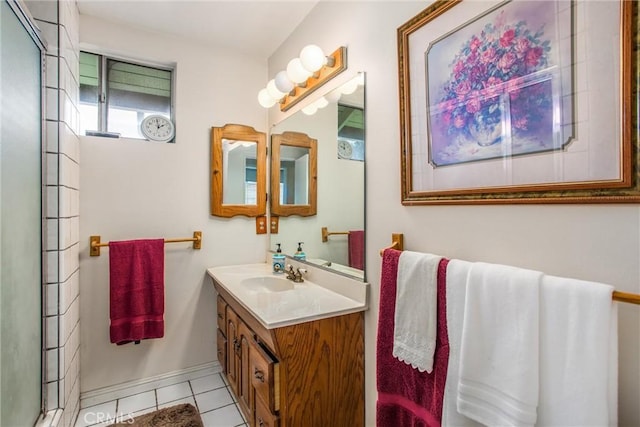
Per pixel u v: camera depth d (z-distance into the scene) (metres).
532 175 0.85
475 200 0.99
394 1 1.31
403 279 1.05
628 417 0.70
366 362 1.42
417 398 1.02
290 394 1.25
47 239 1.40
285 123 2.20
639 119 0.67
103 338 1.93
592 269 0.75
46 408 1.39
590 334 0.66
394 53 1.30
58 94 1.43
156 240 1.96
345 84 1.59
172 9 1.86
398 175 1.29
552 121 0.81
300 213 2.00
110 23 1.97
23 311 1.18
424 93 1.16
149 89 2.20
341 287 1.57
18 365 1.13
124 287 1.88
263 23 2.01
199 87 2.21
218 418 1.74
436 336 0.95
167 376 2.11
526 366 0.73
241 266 2.30
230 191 2.29
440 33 1.10
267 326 1.20
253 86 2.40
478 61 0.98
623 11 0.69
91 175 1.90
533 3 0.84
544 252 0.84
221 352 2.12
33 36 1.25
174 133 2.15
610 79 0.71
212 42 2.23
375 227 1.40
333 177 1.67
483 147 0.97
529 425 0.71
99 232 1.92
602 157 0.72
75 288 1.74
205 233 2.23
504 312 0.78
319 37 1.80
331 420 1.34
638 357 0.69
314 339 1.30
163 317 1.97
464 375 0.84
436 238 1.14
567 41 0.78
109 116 2.08
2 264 1.01
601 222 0.74
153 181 2.07
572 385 0.67
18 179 1.13
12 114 1.08
